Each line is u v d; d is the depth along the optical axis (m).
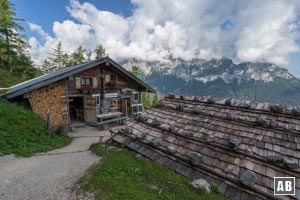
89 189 4.29
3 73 24.34
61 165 6.18
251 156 4.37
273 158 4.03
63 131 11.66
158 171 5.04
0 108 10.25
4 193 4.34
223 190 4.07
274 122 4.88
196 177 4.63
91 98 15.38
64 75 13.05
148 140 6.57
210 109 6.64
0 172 5.59
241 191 3.90
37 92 12.54
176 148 5.69
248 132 5.07
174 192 4.14
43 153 7.69
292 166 3.77
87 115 15.85
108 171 5.06
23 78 30.28
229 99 6.59
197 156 4.91
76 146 9.46
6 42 27.12
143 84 19.03
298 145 4.23
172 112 7.44
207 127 5.89
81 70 13.99
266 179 3.85
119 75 18.08
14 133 8.97
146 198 3.82
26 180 5.02
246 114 5.71
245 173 3.99
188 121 6.55
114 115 16.20
